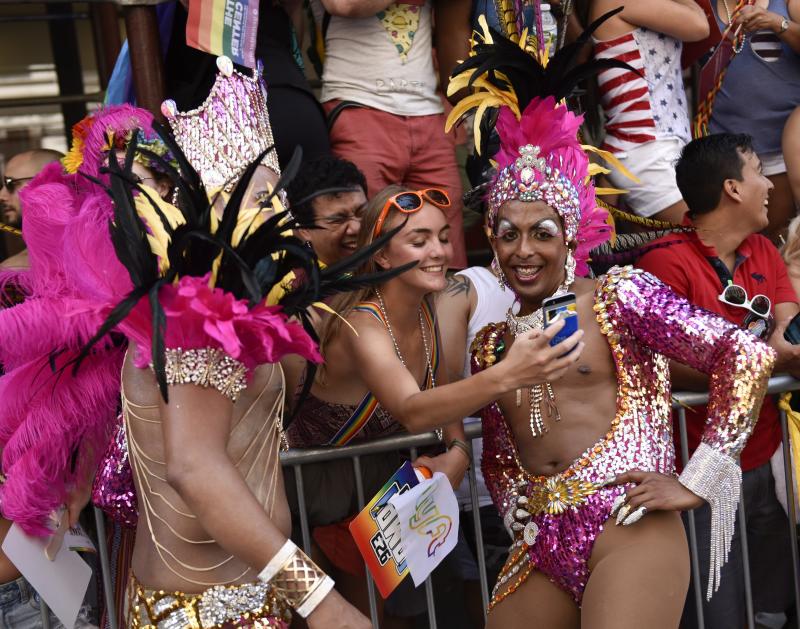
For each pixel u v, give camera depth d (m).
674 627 2.80
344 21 4.50
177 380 2.48
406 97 4.52
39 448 2.96
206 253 2.53
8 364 3.02
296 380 3.39
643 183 4.71
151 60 3.90
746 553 3.83
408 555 3.25
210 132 3.39
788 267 4.28
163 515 2.64
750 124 5.06
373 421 3.49
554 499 2.95
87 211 2.76
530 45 3.40
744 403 2.83
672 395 3.69
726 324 2.90
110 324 2.36
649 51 4.68
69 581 3.14
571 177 3.02
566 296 2.75
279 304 2.66
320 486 3.56
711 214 3.97
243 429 2.71
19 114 6.57
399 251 3.23
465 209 5.45
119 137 3.34
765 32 4.99
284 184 2.59
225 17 3.83
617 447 2.93
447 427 3.49
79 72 6.72
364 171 4.48
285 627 2.74
